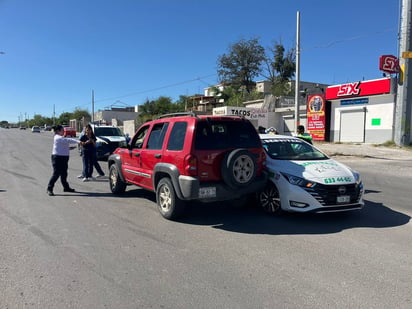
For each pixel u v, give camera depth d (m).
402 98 21.94
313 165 6.64
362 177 12.24
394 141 23.02
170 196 6.29
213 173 5.97
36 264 4.39
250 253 4.79
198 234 5.62
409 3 21.39
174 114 6.87
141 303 3.46
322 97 27.95
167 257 4.65
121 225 6.10
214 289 3.75
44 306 3.40
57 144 8.63
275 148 7.47
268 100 35.91
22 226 5.98
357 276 4.06
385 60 21.47
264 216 6.68
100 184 10.34
